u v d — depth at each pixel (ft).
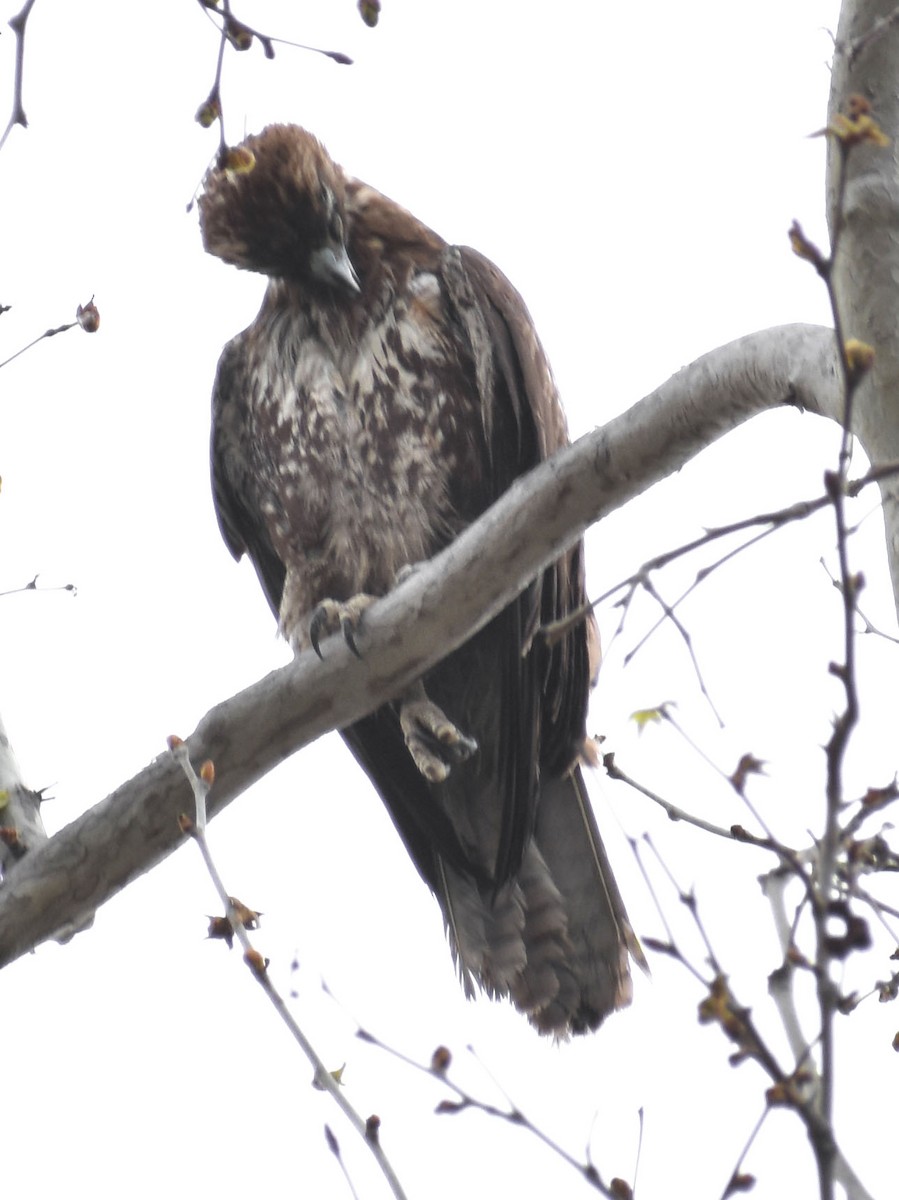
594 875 36.47
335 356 38.37
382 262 38.29
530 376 36.42
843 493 15.98
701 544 18.57
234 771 30.09
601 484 27.25
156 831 29.58
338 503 38.50
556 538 28.25
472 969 36.73
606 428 27.09
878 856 22.44
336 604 35.06
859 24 20.39
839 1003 15.64
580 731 36.40
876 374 19.79
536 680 35.42
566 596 35.35
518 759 35.63
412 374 37.70
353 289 37.27
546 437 36.37
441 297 37.81
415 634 29.60
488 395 36.60
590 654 36.17
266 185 37.14
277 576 41.29
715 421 25.82
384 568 38.37
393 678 30.14
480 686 37.63
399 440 37.83
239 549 41.29
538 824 36.88
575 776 36.96
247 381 39.73
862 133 17.07
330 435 38.22
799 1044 18.40
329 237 37.58
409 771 37.52
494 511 28.43
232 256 38.19
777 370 24.17
